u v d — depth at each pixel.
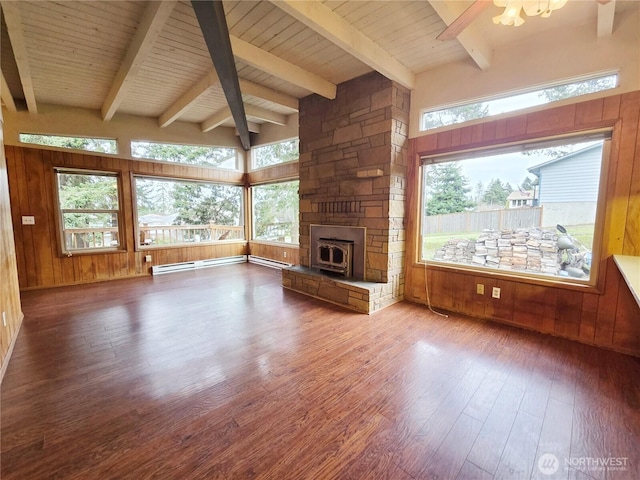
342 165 3.94
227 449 1.50
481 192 3.21
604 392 1.95
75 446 1.51
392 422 1.69
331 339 2.76
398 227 3.66
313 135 4.31
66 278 4.75
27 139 4.37
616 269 2.45
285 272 4.57
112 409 1.79
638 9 2.25
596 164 2.53
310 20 2.29
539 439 1.56
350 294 3.59
